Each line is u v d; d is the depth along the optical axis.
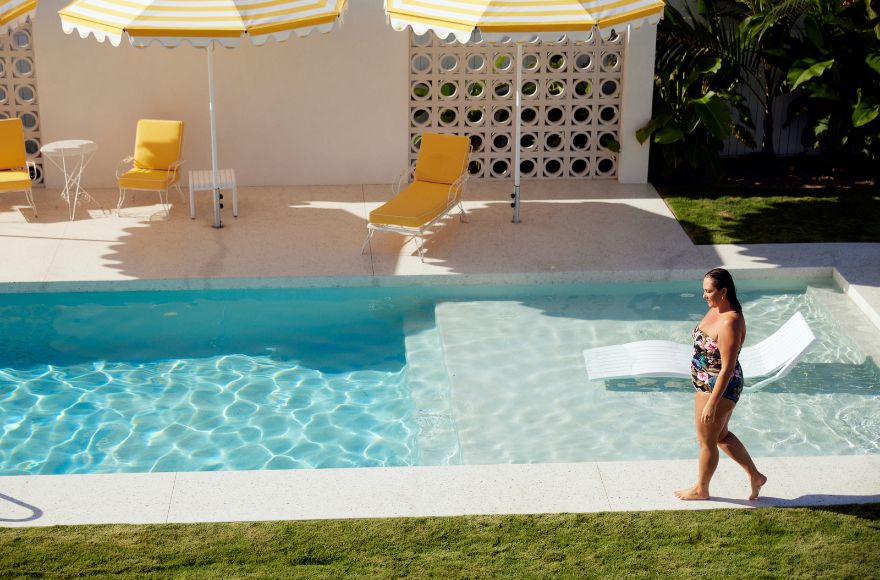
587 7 10.81
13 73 13.38
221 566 6.05
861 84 13.69
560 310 10.48
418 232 11.25
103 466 7.91
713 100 13.29
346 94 13.67
